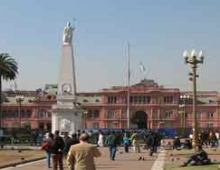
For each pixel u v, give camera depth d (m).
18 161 42.88
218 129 168.50
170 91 190.12
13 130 113.75
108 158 49.81
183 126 175.62
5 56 109.94
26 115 193.88
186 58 51.16
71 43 82.56
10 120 193.12
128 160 46.91
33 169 36.12
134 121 192.12
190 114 188.75
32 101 194.38
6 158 47.59
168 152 60.38
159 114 190.00
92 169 16.66
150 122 189.88
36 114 192.88
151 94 191.38
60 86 83.19
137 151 64.69
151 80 194.12
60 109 83.00
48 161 36.88
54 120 83.31
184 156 50.84
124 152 62.91
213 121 191.50
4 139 87.50
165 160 45.84
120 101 193.12
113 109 193.38
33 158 47.38
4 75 110.12
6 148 71.31
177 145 69.94
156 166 39.09
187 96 190.00
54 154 31.61
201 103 192.38
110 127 192.38
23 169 36.19
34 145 84.44
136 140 64.94
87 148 16.67
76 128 83.19
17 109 193.62
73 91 83.06
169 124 189.00
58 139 31.77
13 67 110.56
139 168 37.19
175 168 35.06
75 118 83.31
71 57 82.50
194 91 51.06
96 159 48.25
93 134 82.81
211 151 60.84
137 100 192.25
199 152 37.19
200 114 192.38
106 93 194.12
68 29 82.00
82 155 16.61
